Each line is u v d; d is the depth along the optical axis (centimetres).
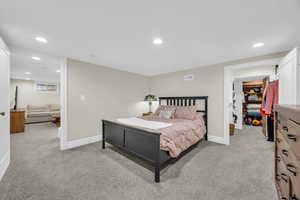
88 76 324
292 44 215
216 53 259
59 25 164
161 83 461
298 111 67
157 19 152
